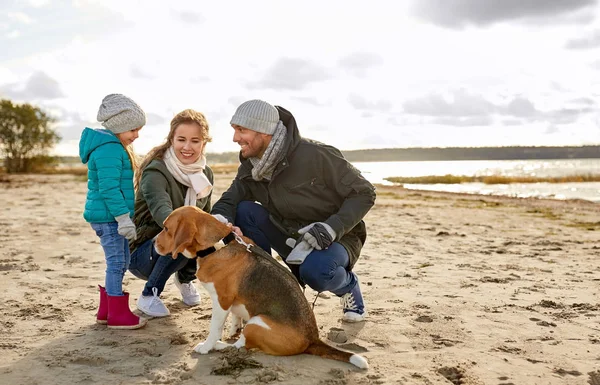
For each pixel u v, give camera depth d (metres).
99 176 4.02
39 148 49.50
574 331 4.41
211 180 4.94
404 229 11.28
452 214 14.88
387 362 3.64
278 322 3.51
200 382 3.24
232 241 3.77
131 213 4.20
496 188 32.25
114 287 4.23
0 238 8.91
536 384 3.34
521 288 5.90
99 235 4.21
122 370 3.42
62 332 4.19
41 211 13.52
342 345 3.93
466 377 3.40
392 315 4.76
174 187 4.45
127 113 4.14
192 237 3.60
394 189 29.58
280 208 4.40
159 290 4.65
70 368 3.46
